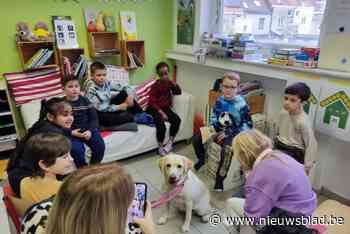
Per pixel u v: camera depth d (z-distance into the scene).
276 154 1.31
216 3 3.31
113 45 3.45
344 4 1.98
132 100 3.01
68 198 0.67
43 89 2.90
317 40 2.49
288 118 2.16
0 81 2.75
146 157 2.98
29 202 1.20
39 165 1.20
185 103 3.12
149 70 3.80
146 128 2.87
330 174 2.33
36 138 1.24
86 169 0.73
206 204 1.97
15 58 2.86
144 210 1.11
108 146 2.62
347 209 1.67
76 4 3.06
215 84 2.94
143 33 3.60
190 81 3.73
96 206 0.65
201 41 3.34
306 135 2.03
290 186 1.22
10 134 2.70
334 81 2.05
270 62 2.54
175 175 1.76
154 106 3.04
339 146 2.22
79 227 0.65
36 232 0.92
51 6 2.93
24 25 2.80
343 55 2.04
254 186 1.26
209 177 2.51
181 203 1.89
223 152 2.25
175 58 3.69
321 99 2.14
